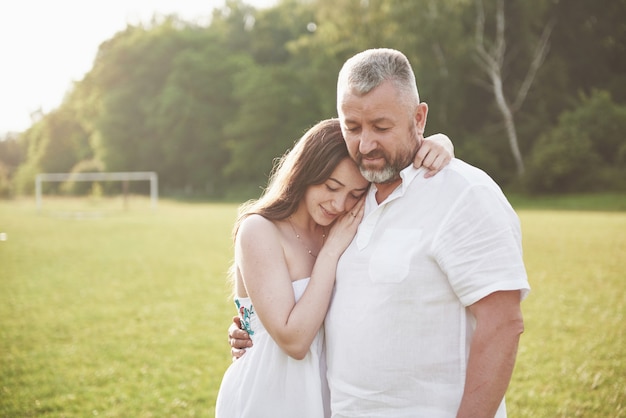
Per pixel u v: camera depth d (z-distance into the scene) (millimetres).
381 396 2209
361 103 2127
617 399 4816
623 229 16625
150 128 56188
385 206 2277
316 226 2666
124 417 4695
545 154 32219
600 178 31484
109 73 59312
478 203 2119
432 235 2162
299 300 2391
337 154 2393
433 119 34906
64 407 4910
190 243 15938
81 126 69875
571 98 36719
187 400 5023
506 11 34844
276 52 59406
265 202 2557
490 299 2090
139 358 6184
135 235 18250
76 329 7367
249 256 2449
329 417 2498
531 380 5285
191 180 54375
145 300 8945
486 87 36812
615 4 36969
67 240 17094
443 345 2174
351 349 2270
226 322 7609
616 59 39875
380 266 2221
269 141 49469
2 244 16188
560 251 12492
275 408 2480
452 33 32094
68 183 54781
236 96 50875
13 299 9117
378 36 33281
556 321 7172
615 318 7262
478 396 2072
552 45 37688
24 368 5895
